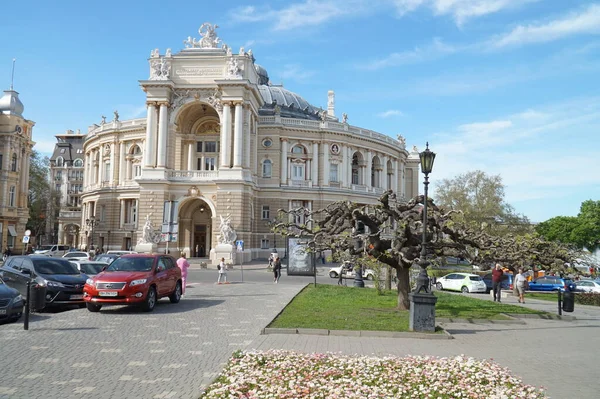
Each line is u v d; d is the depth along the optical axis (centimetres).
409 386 982
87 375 1105
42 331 1617
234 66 6147
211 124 6969
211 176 6191
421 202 2281
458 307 2516
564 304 2467
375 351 1412
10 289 1853
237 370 1077
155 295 2145
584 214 8569
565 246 2480
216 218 6059
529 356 1430
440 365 1148
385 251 2216
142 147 7594
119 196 7662
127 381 1062
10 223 7712
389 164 8762
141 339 1509
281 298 2614
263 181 7262
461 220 2648
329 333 1661
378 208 2273
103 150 8044
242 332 1650
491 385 1009
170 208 4928
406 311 2167
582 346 1608
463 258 2305
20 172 7925
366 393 942
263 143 7325
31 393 972
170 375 1112
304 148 7594
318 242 2341
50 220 11194
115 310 2128
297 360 1164
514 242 2311
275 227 2438
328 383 980
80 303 2245
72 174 13388
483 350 1493
